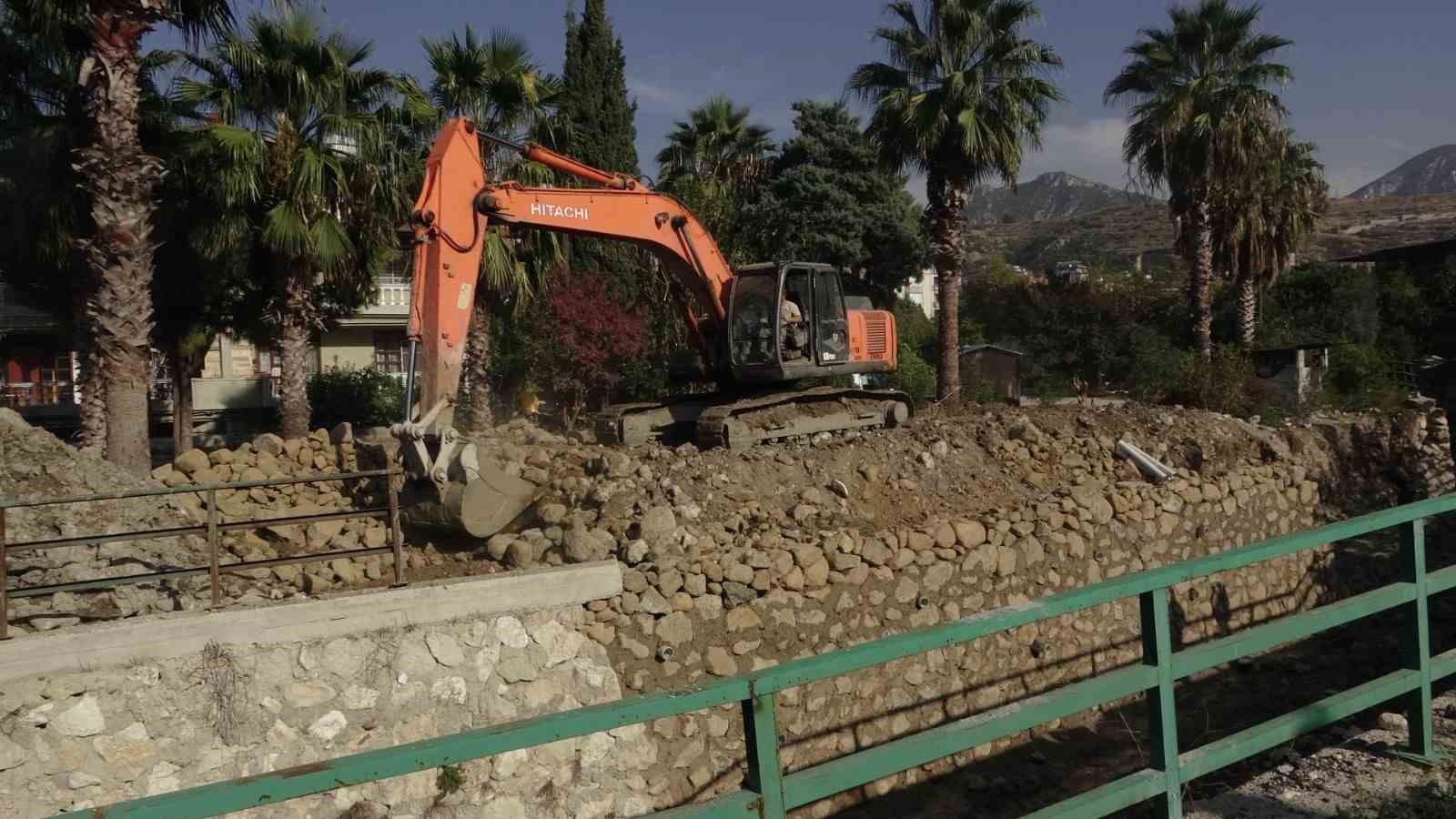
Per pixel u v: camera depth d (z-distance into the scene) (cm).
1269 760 705
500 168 1859
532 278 1984
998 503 1169
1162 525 1185
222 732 657
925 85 2189
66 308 1759
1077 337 2806
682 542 889
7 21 1374
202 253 1667
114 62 1176
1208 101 2494
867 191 3538
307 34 1551
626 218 1216
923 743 298
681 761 803
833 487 1091
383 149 1656
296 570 870
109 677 632
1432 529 1520
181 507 961
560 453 1144
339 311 1962
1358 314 3244
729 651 844
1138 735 970
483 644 748
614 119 2506
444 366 934
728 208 2614
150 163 1206
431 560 920
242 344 2898
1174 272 4000
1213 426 1530
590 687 780
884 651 287
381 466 1080
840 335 1395
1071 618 1071
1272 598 1280
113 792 625
